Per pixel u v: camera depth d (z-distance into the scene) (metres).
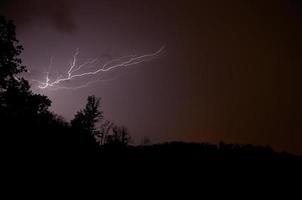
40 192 12.18
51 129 21.38
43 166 15.23
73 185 13.98
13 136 16.83
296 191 18.52
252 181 19.70
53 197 12.11
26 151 16.16
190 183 18.16
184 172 20.61
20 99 18.03
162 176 19.08
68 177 14.88
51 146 18.58
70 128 27.31
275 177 21.06
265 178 20.58
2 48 16.84
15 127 17.55
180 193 16.14
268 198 16.81
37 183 12.93
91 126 33.84
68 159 17.94
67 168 16.27
